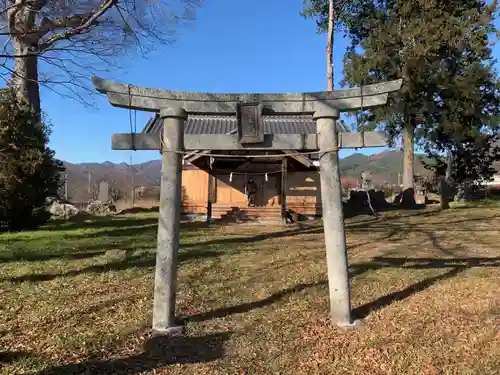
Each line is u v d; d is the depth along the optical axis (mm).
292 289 6594
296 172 18969
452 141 24062
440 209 20031
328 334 4832
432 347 4414
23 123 13234
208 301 6102
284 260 8734
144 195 31797
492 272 7211
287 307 5781
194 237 12438
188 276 7449
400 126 24781
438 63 21141
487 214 17156
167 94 5027
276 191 19188
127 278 7184
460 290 6234
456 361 4113
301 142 5176
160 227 4965
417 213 18734
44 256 9008
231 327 5105
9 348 4395
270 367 4094
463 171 25750
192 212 18938
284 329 5012
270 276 7445
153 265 8125
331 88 18062
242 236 12695
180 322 5219
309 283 6910
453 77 21344
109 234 12727
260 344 4617
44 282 6926
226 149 5168
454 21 21219
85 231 13523
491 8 21141
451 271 7418
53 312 5504
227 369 4043
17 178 12945
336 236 5094
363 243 11016
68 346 4449
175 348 4496
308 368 4070
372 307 5723
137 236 12211
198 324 5168
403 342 4543
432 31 21000
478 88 21750
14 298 6055
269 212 17641
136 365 4090
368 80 22344
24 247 10188
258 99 5148
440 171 26938
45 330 4898
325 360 4230
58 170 15031
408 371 3965
